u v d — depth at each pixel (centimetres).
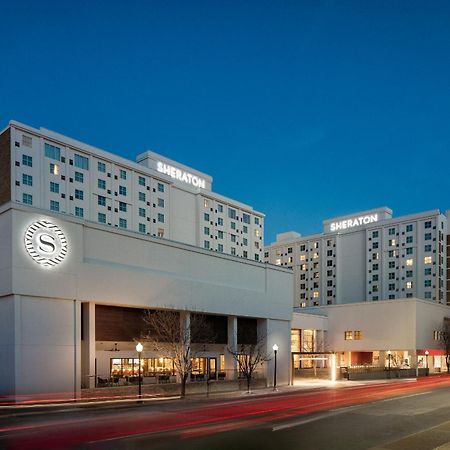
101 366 3578
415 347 6341
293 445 1564
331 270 11262
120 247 3631
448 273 10069
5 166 6138
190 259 4153
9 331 2981
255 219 9825
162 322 3788
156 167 8438
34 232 3102
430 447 1478
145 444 1571
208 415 2298
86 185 6819
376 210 11162
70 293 3228
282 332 4975
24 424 2025
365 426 1947
